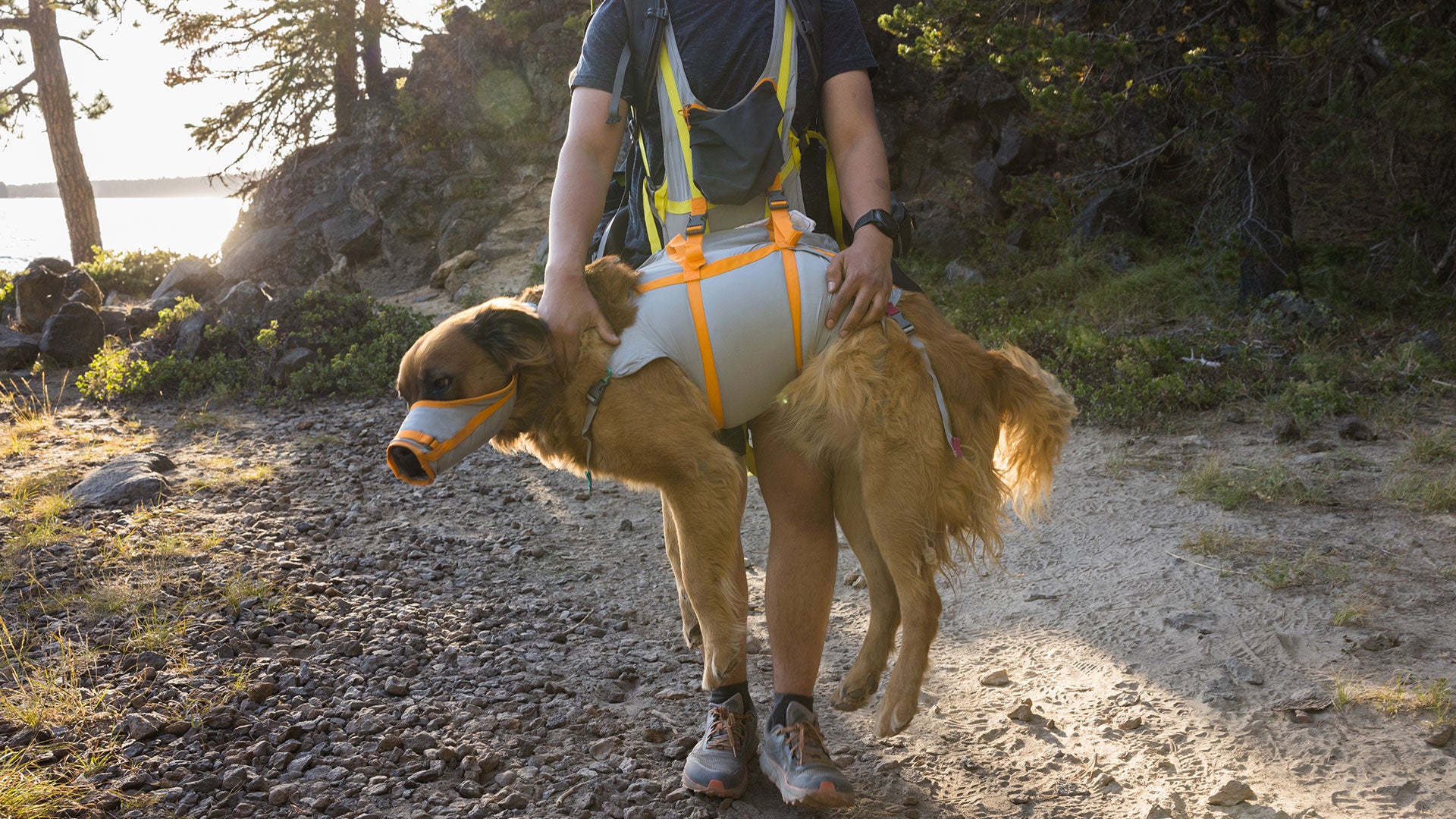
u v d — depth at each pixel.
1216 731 3.23
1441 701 3.22
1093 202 12.96
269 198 19.64
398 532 5.57
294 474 6.80
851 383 2.46
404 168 17.61
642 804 2.94
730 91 2.57
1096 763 3.12
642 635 4.25
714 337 2.48
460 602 4.56
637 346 2.47
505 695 3.61
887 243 2.54
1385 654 3.65
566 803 2.94
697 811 2.90
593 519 5.85
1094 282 11.53
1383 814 2.74
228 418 8.53
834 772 2.76
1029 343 8.98
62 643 3.79
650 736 3.34
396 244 17.19
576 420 2.52
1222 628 3.95
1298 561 4.53
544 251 15.29
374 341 10.34
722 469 2.50
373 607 4.44
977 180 13.98
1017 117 14.44
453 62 17.89
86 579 4.59
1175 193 13.68
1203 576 4.46
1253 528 4.99
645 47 2.59
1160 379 7.35
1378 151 11.27
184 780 2.97
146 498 6.00
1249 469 5.85
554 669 3.87
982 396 2.65
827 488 2.77
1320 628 3.89
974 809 2.94
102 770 3.01
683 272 2.53
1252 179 9.84
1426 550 4.59
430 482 2.38
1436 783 2.85
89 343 11.43
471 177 17.12
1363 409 6.91
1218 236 10.37
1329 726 3.20
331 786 2.99
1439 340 8.35
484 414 2.40
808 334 2.50
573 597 4.68
